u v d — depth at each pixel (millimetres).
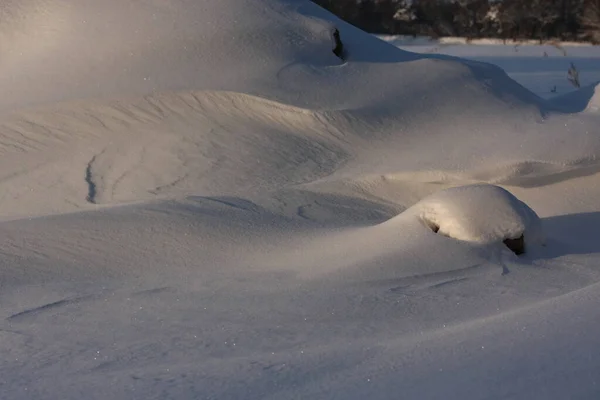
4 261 23734
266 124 38062
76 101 38062
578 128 34656
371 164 35281
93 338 17406
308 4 48406
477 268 21953
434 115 39531
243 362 14297
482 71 44875
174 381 13461
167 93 38312
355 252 23141
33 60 42094
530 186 32469
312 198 32156
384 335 16156
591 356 11883
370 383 12062
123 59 40625
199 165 35000
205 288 21016
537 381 11219
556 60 106562
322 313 18422
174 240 25500
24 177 34312
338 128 37781
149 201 30016
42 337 17656
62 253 24375
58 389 13703
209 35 41688
